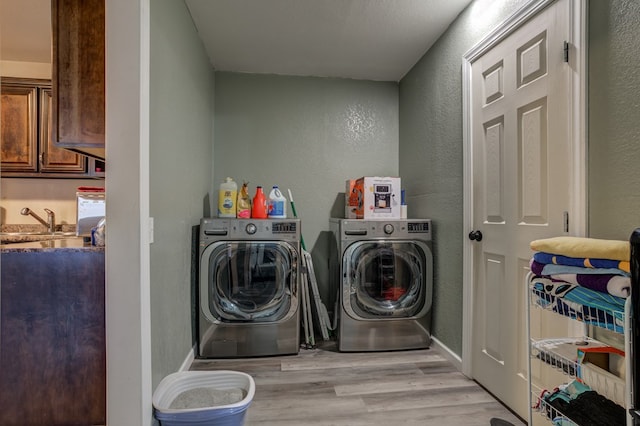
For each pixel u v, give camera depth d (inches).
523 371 63.1
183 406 57.2
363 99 126.6
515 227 65.2
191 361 86.1
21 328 54.9
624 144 44.9
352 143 126.0
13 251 54.4
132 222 50.6
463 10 83.3
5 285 54.2
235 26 90.7
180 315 76.5
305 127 123.6
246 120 120.8
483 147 75.5
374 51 104.7
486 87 74.4
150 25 56.3
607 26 47.3
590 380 41.6
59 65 53.6
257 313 90.1
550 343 49.5
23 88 110.0
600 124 48.3
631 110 44.0
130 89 50.5
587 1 49.9
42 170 111.0
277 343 91.5
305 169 123.6
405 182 120.7
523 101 63.0
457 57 86.0
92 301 56.2
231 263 90.2
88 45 53.9
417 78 111.3
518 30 64.2
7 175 110.4
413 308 96.5
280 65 115.2
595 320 39.6
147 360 52.7
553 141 56.1
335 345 100.3
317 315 106.8
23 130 110.0
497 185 70.7
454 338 86.9
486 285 74.4
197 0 79.2
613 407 42.2
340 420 63.2
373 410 66.5
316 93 124.1
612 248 36.8
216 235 88.6
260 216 98.2
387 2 80.4
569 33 52.7
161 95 62.4
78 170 112.1
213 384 63.8
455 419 63.7
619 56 45.6
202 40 98.4
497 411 66.3
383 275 96.8
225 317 89.0
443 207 92.8
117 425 50.2
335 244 106.0
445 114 92.0
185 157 80.7
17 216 117.1
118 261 50.4
